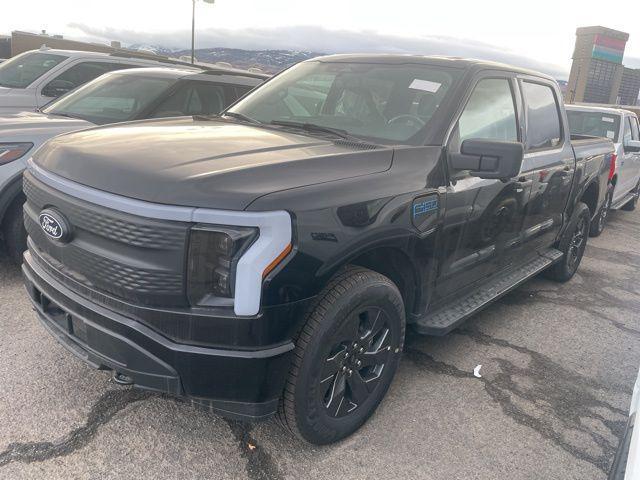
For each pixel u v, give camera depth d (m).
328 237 2.41
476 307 3.74
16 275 4.48
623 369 4.05
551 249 5.37
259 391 2.35
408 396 3.38
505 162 2.99
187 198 2.21
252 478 2.57
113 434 2.76
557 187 4.69
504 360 3.99
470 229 3.46
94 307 2.40
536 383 3.72
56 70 7.52
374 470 2.71
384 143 3.21
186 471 2.57
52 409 2.89
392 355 3.03
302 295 2.35
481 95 3.60
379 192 2.70
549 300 5.35
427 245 3.06
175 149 2.63
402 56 3.86
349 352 2.74
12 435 2.67
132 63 8.24
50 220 2.56
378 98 3.52
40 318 2.85
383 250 2.89
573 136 6.12
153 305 2.27
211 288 2.24
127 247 2.28
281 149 2.78
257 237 2.23
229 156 2.57
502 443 3.03
